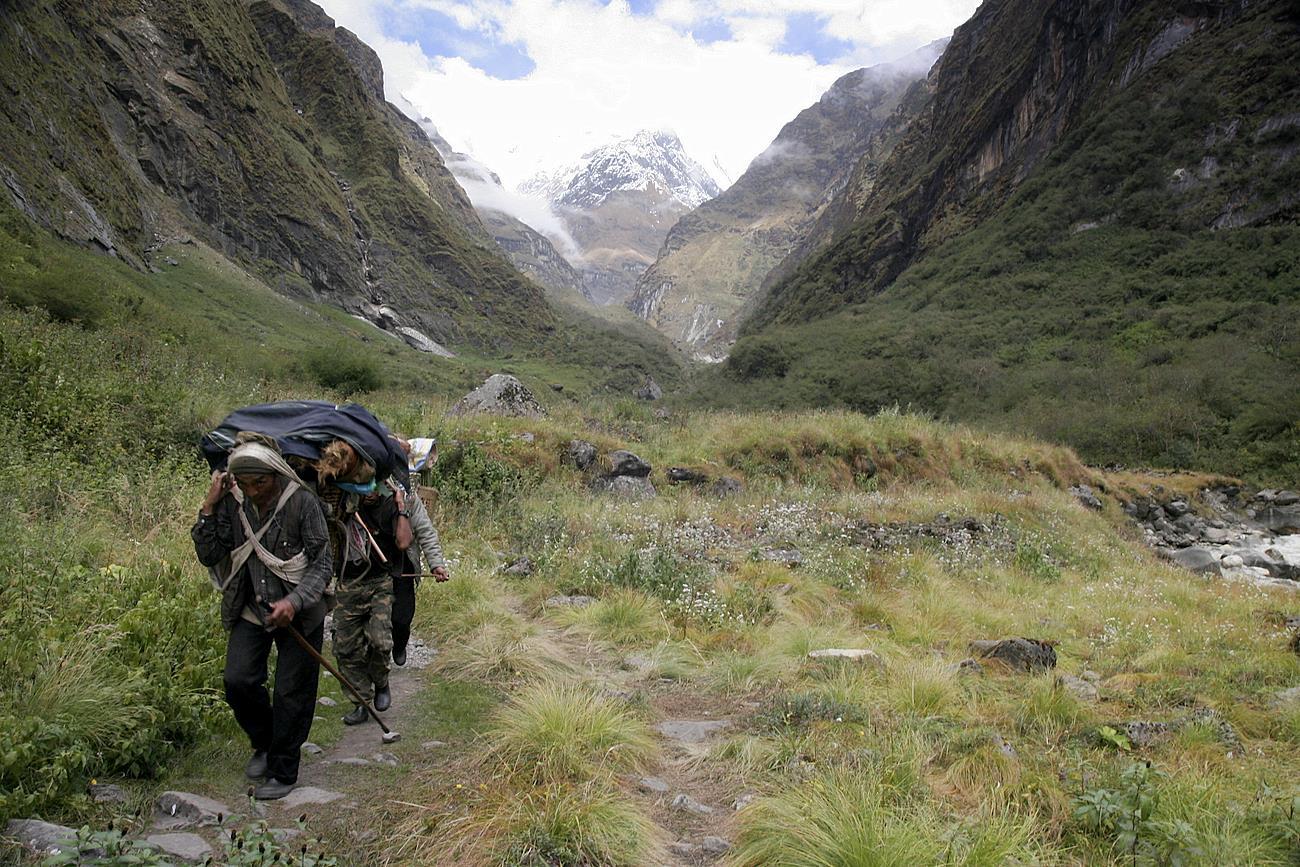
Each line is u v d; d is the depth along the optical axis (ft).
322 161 384.47
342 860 9.97
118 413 34.12
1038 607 30.60
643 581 25.99
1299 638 24.85
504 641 19.90
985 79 439.63
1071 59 356.79
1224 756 14.73
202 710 13.07
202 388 40.01
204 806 10.78
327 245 326.44
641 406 63.10
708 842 11.30
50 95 184.14
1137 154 289.33
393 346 282.97
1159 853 10.82
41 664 12.14
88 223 164.86
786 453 53.57
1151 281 237.66
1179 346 174.40
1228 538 67.36
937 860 10.11
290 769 11.69
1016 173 368.07
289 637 11.62
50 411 31.96
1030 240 300.40
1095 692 19.03
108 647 12.98
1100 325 215.72
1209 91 278.26
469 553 28.45
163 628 14.52
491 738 14.07
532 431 44.62
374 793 12.03
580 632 22.09
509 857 10.14
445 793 11.92
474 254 476.95
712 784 13.53
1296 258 211.41
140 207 214.07
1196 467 112.98
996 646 21.33
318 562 11.34
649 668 19.52
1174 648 24.54
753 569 29.40
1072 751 14.43
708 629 23.34
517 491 37.14
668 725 16.06
